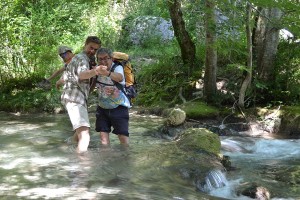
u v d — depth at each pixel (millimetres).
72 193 4164
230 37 8398
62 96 5582
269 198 4488
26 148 5984
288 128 7938
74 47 13852
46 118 8461
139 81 10906
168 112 8828
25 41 11008
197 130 6168
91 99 9812
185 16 10617
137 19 15141
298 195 4602
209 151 5602
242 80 9070
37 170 4906
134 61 12492
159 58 11883
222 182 4797
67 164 5129
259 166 5785
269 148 6930
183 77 10367
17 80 10172
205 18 7750
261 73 8883
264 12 7113
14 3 11344
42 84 10078
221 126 8008
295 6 4598
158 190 4340
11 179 4590
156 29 14680
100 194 4145
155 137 7074
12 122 8008
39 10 14664
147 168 4961
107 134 5797
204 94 9102
